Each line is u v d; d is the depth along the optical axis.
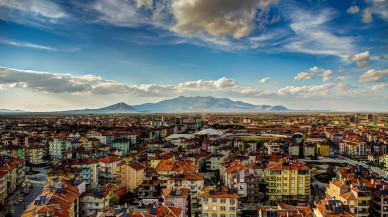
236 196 160.25
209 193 164.12
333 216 129.88
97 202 169.38
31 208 141.00
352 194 160.75
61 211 137.00
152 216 132.00
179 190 174.38
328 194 184.75
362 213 158.88
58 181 177.12
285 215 141.12
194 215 182.25
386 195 160.25
